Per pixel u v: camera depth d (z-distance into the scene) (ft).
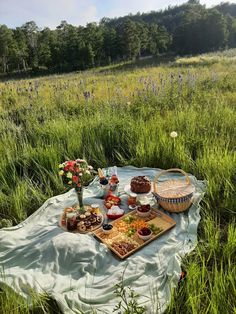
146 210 6.26
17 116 13.97
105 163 9.10
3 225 6.62
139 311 3.91
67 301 4.39
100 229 5.88
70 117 12.73
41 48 96.17
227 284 4.20
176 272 4.71
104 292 4.54
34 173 8.55
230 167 7.37
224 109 11.84
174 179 7.56
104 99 15.02
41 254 5.30
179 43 111.34
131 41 103.76
